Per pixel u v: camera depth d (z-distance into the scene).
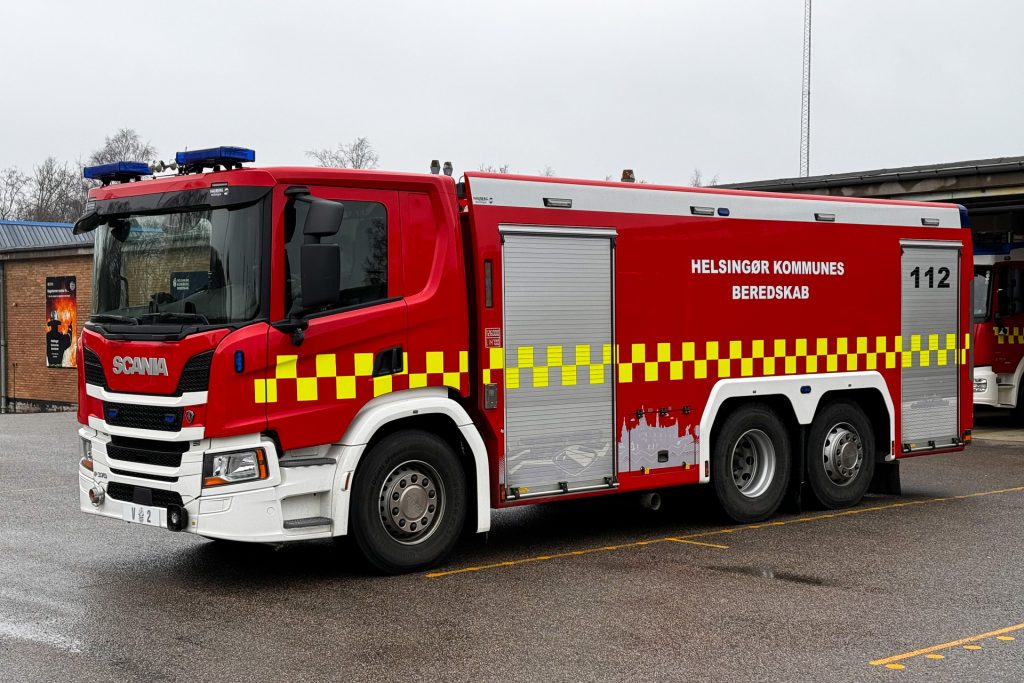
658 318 8.87
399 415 7.45
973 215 20.16
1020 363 18.55
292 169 7.11
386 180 7.46
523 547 8.59
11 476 12.80
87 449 7.84
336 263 6.82
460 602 6.83
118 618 6.47
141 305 7.43
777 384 9.61
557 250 8.30
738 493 9.52
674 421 8.99
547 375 8.25
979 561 7.98
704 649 5.80
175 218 7.30
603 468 8.59
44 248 29.11
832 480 10.26
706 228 9.16
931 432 10.85
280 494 7.06
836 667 5.48
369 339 7.37
